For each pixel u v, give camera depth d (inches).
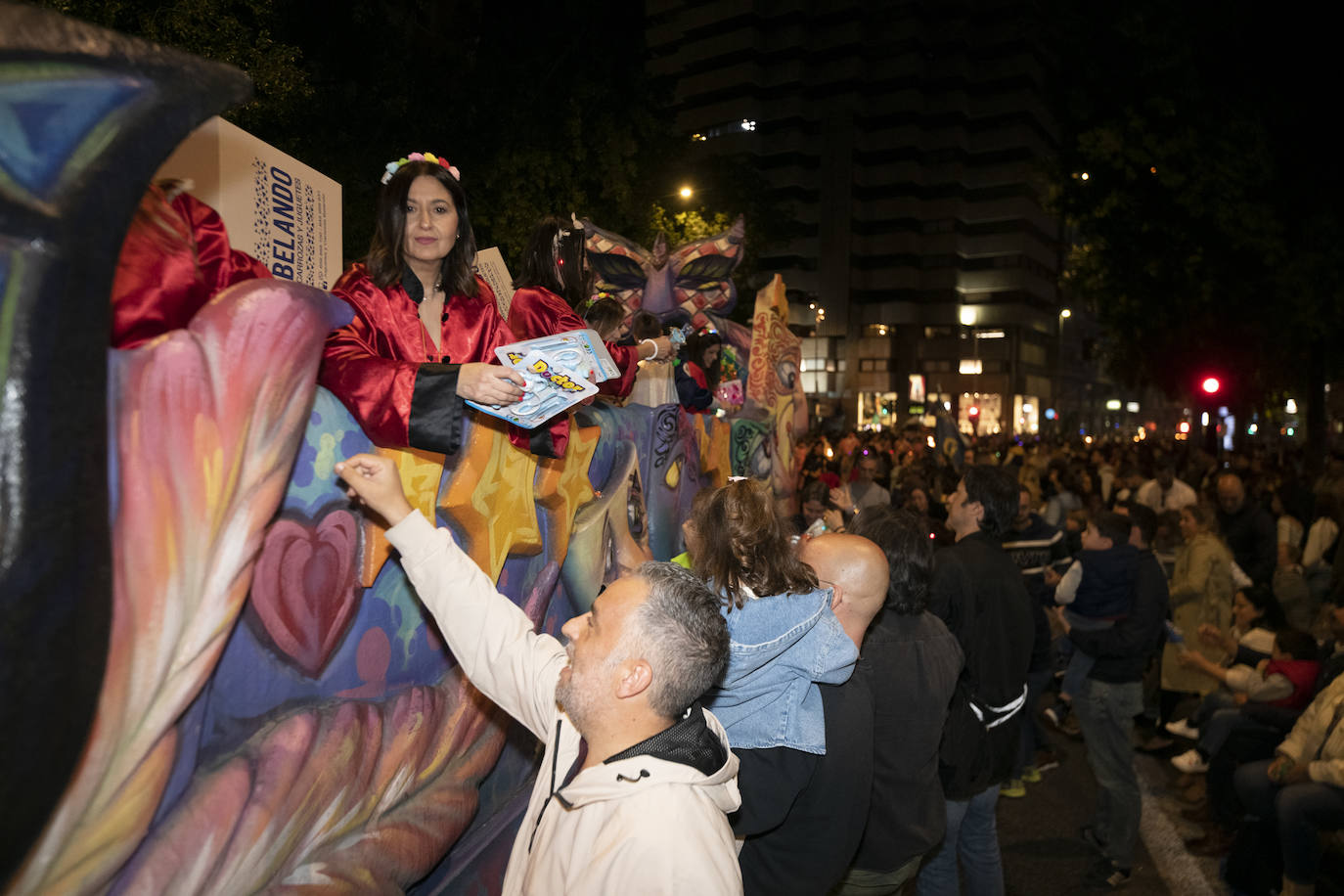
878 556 103.4
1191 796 229.3
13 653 32.8
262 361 48.8
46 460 34.0
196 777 50.4
